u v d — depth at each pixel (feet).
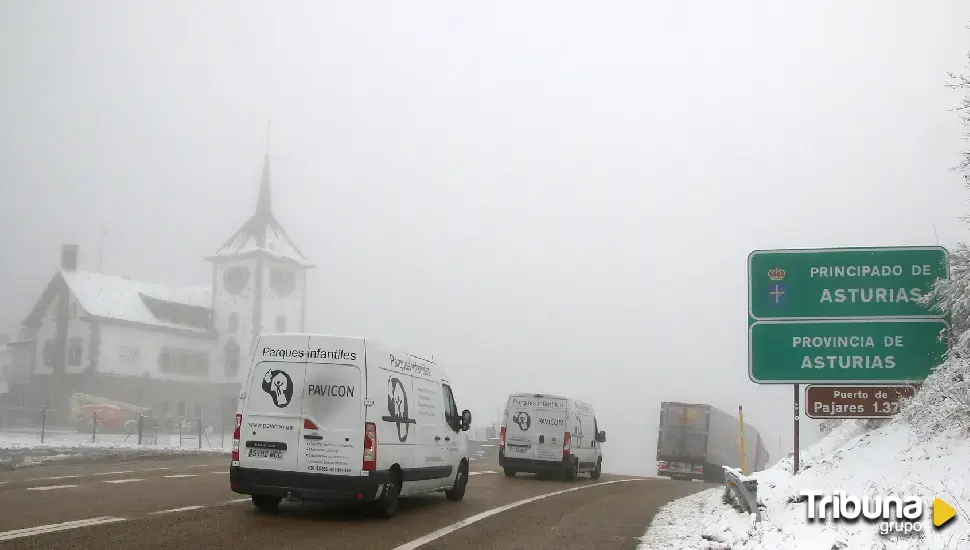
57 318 246.47
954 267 51.42
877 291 54.60
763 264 56.54
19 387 250.16
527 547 35.47
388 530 37.70
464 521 42.73
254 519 37.91
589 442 90.53
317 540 33.45
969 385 45.01
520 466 82.58
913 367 53.42
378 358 41.22
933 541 31.71
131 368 250.37
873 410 53.93
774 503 44.70
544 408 83.35
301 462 39.09
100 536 30.83
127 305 256.32
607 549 36.35
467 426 53.47
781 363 55.36
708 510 54.13
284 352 40.22
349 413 39.52
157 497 44.06
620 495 69.10
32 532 30.68
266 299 280.51
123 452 83.76
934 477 38.88
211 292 291.38
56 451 82.23
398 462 42.27
